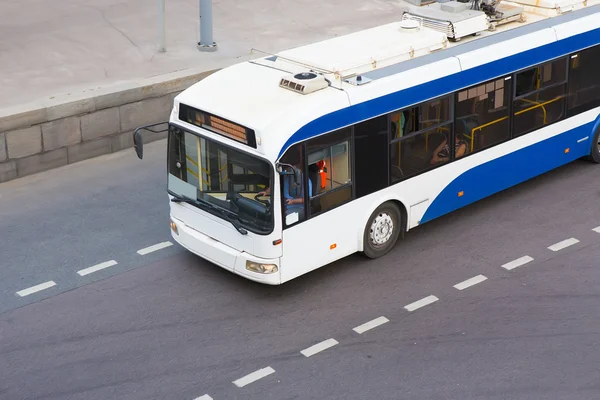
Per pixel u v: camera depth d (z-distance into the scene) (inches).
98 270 621.6
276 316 568.1
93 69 842.2
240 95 575.5
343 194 585.9
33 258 635.5
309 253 578.6
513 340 539.5
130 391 503.8
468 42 657.6
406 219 633.0
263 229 553.3
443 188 646.5
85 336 552.4
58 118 755.4
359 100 578.2
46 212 697.0
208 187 578.2
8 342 547.2
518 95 672.4
